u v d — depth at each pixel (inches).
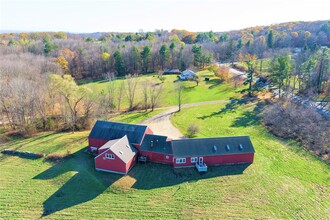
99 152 1644.9
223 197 1382.9
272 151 1930.4
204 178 1557.6
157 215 1247.5
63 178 1520.7
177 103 3157.0
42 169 1631.4
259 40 5880.9
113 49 5221.5
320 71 3157.0
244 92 3484.3
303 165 1733.5
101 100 2787.9
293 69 3523.6
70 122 2332.7
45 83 2632.9
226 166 1694.1
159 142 1758.1
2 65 2910.9
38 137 2130.9
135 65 4761.3
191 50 5004.9
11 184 1469.0
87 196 1378.0
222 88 3690.9
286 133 2247.8
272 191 1440.7
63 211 1263.5
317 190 1457.9
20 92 2284.7
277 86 3599.9
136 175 1572.3
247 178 1561.3
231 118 2652.6
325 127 2274.9
